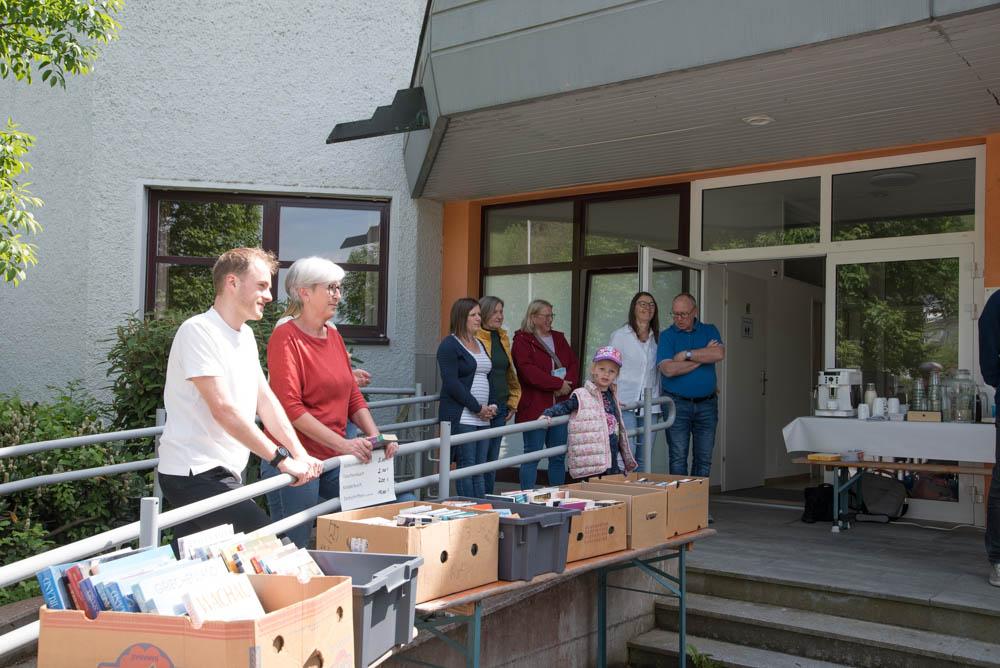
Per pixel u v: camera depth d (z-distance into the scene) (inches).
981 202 250.1
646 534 163.5
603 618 184.1
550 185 307.4
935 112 220.4
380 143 318.3
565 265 323.9
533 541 132.0
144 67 309.6
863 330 270.1
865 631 176.2
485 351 233.1
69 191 308.5
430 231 329.7
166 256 312.2
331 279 144.1
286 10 315.9
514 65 208.5
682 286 295.1
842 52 176.7
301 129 315.3
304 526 142.4
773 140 247.9
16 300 310.8
